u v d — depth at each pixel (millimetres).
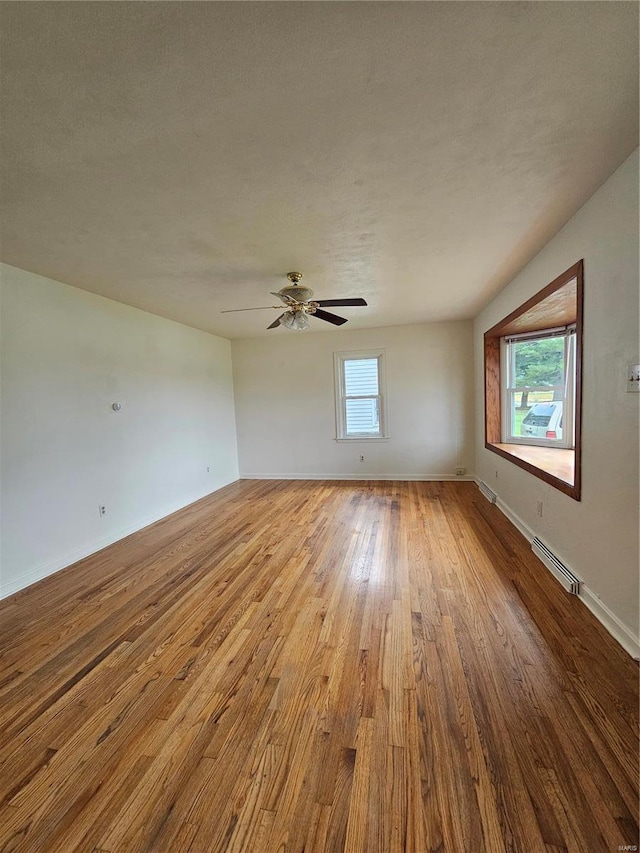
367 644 1979
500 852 1061
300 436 6199
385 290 3754
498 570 2725
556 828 1110
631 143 1621
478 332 5062
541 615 2154
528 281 3070
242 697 1663
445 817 1154
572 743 1369
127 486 3920
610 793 1195
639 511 1729
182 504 4871
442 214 2207
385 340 5750
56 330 3152
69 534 3221
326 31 1062
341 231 2379
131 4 967
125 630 2205
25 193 1824
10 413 2771
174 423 4758
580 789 1212
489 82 1259
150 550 3424
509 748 1360
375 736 1437
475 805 1183
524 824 1125
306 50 1118
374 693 1646
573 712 1500
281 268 3002
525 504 3377
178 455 4828
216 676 1801
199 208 2027
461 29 1073
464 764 1311
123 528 3840
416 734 1437
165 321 4617
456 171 1785
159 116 1348
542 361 4184
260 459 6398
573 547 2416
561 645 1896
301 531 3734
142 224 2184
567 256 2369
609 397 1953
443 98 1323
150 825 1170
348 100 1314
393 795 1223
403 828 1131
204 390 5469
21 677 1843
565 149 1648
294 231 2354
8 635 2195
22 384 2863
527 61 1183
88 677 1827
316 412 6102
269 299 3852
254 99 1291
